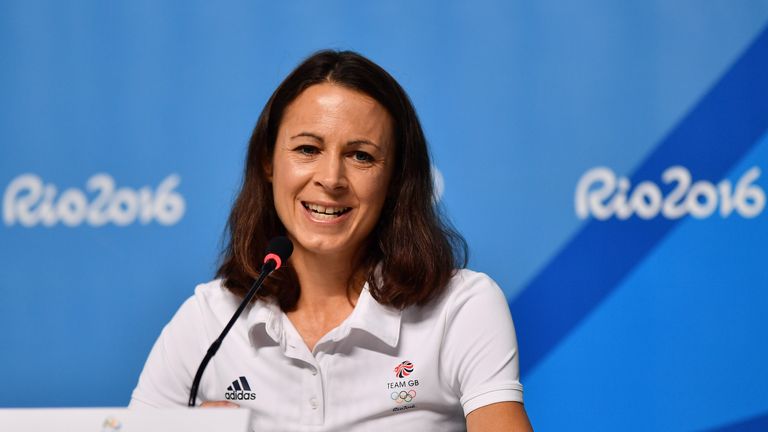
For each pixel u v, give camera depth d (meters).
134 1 10.44
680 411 10.10
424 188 6.78
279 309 6.68
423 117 10.25
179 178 10.30
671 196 10.12
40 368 10.24
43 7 10.45
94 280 10.27
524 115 10.19
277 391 6.53
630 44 10.14
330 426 6.35
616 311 10.13
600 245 10.12
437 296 6.62
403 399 6.41
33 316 10.28
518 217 10.16
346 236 6.41
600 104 10.14
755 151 10.08
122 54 10.41
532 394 10.15
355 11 10.35
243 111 10.34
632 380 10.12
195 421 4.40
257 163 6.91
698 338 10.09
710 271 10.11
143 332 10.23
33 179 10.35
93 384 10.22
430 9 10.30
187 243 10.25
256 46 10.38
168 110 10.35
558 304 10.13
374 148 6.39
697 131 10.09
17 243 10.33
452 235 7.16
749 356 10.09
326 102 6.34
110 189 10.33
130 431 4.41
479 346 6.46
